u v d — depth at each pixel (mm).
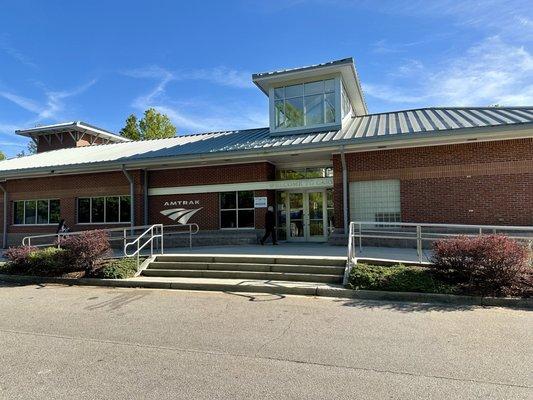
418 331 6109
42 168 18875
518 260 7953
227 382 4363
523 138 13141
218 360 5031
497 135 12836
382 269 9211
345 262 10414
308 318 6957
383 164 14695
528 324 6395
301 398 3967
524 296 7691
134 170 18500
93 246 11273
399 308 7570
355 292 8570
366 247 14039
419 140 13469
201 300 8539
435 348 5344
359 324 6543
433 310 7383
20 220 21312
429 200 14078
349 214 15070
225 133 21328
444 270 8656
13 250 12203
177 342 5770
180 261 11828
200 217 17750
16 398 4047
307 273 10250
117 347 5598
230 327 6480
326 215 17094
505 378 4355
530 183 13016
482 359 4914
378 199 14773
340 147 14305
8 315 7562
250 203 17234
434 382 4285
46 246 15164
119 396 4066
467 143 13766
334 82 17188
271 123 17938
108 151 21672
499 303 7648
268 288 9258
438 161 14062
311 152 15156
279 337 5926
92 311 7762
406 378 4402
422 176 14203
